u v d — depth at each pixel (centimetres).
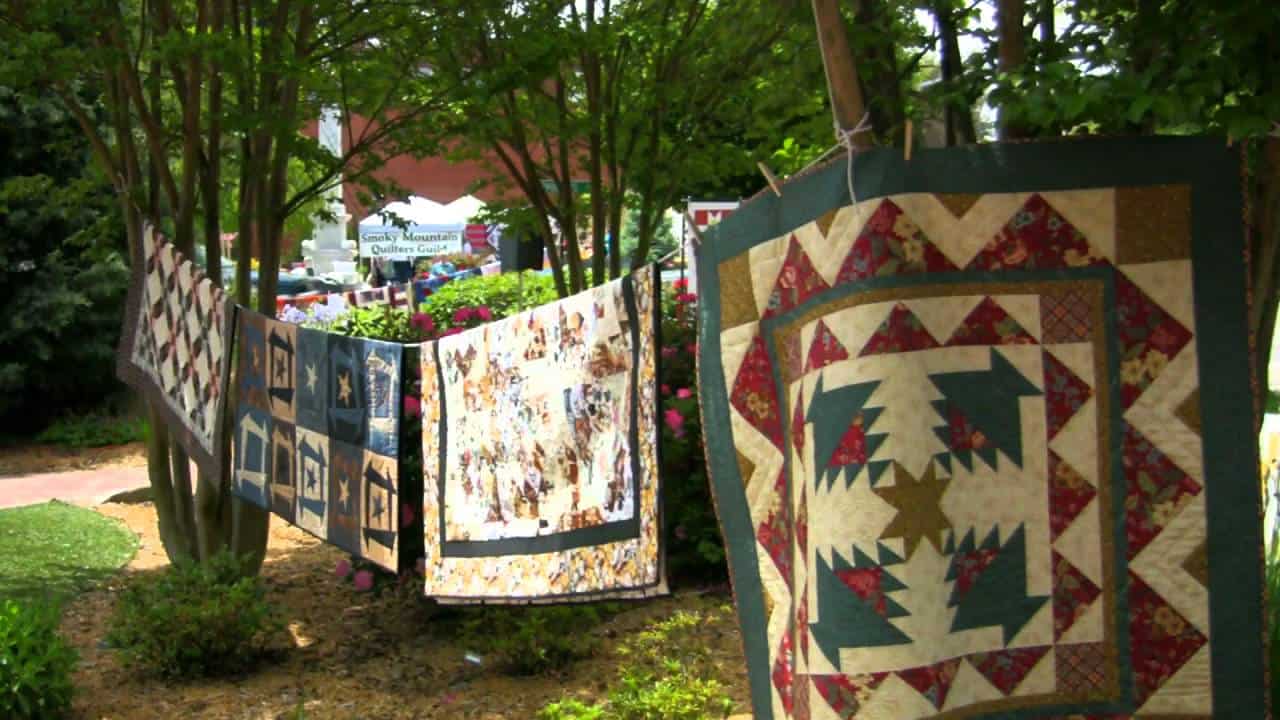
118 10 705
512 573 484
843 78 308
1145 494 296
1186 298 296
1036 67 378
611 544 432
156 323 712
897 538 291
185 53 652
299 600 763
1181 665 296
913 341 294
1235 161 296
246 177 756
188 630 613
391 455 551
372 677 618
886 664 289
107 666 643
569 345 446
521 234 1023
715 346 338
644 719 514
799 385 314
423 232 1792
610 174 905
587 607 659
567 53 759
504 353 486
